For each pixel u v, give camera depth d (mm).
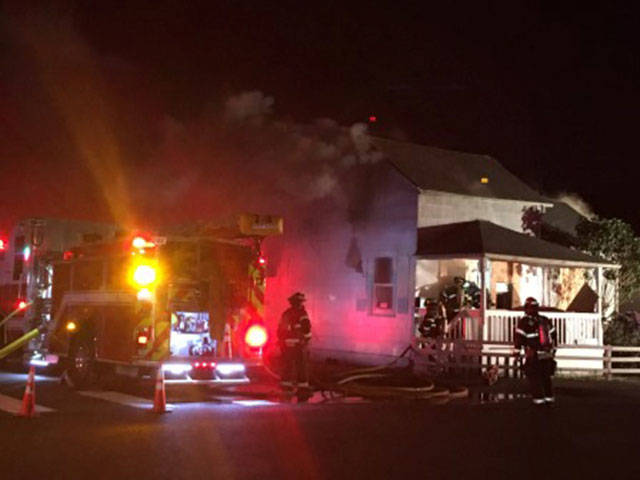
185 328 13664
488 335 19438
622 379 19172
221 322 13500
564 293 24219
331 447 8617
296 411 11609
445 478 7254
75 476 6883
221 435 9102
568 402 14125
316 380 14672
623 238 25000
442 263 22094
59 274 15422
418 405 13016
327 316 23484
